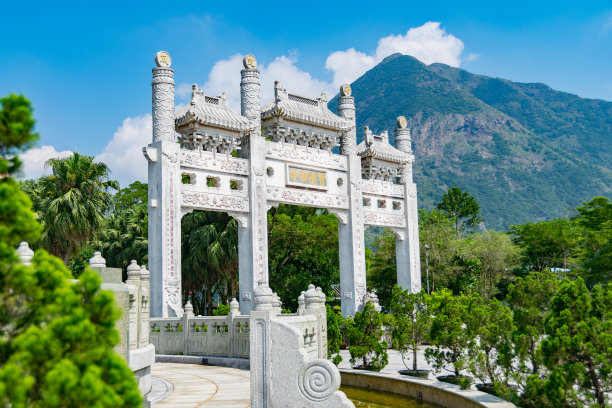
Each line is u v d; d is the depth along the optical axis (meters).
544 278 15.49
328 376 11.06
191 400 14.52
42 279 6.02
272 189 35.09
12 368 5.22
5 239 5.80
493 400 14.07
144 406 12.71
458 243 59.75
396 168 43.06
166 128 31.08
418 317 21.94
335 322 21.30
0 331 5.99
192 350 24.03
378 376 18.84
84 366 5.63
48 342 5.53
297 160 36.47
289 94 37.09
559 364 11.80
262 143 34.69
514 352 16.09
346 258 38.69
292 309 51.75
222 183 33.12
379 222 41.09
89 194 39.53
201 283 50.38
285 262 52.25
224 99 34.31
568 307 12.14
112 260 56.16
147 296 15.23
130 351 13.12
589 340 11.59
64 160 39.09
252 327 11.68
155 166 30.58
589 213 58.12
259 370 11.52
